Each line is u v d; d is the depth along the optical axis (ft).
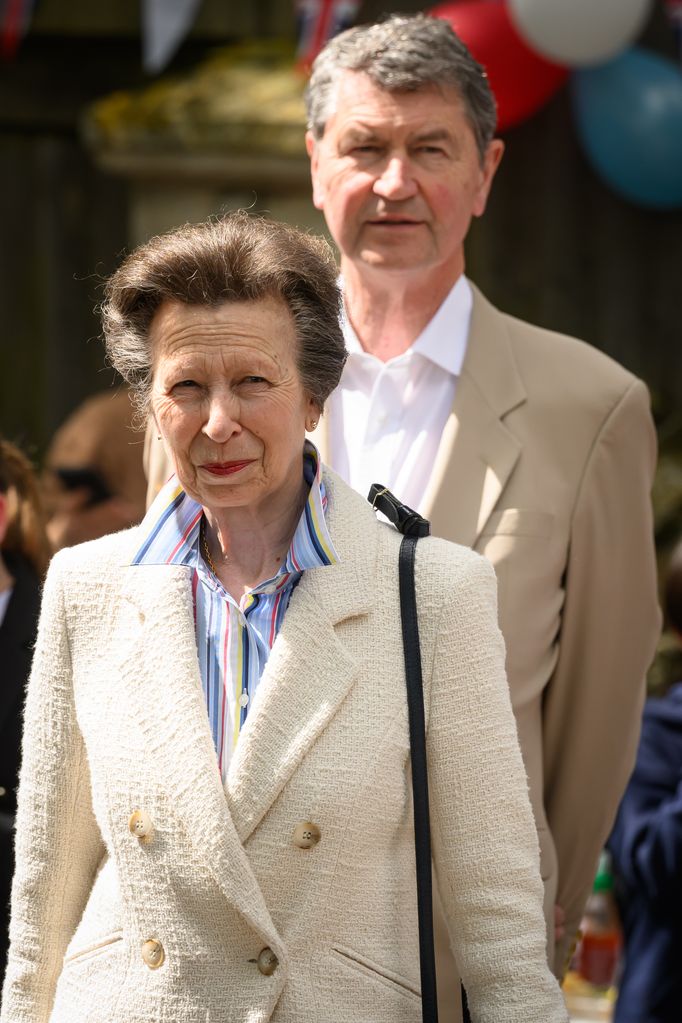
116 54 61.00
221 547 22.50
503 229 59.98
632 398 29.66
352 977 20.76
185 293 20.76
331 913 20.79
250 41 59.88
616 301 59.88
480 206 30.83
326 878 20.71
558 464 29.19
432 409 29.94
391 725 21.06
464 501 28.78
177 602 21.71
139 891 21.16
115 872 21.75
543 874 28.71
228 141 54.49
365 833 20.85
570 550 29.19
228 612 21.95
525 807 21.70
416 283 29.60
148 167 55.77
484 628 21.65
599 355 30.48
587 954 41.65
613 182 56.65
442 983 26.27
